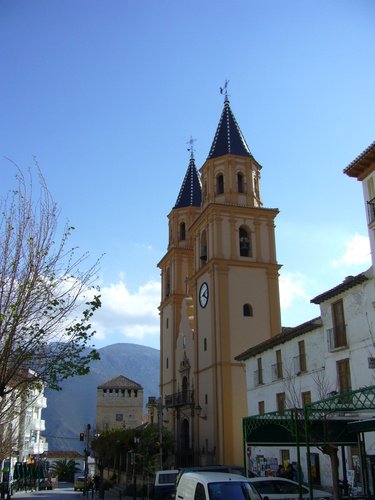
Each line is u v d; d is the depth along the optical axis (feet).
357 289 87.97
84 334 45.70
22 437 196.95
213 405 147.02
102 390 327.88
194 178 220.84
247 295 156.35
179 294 200.95
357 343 86.94
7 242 44.93
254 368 126.62
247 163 171.73
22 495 183.21
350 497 62.59
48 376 44.65
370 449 79.41
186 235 210.18
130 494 169.78
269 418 67.41
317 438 61.67
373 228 83.87
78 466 372.79
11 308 42.96
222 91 186.91
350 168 86.99
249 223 164.55
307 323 100.58
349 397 61.16
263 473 113.09
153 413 208.33
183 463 161.27
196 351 164.25
